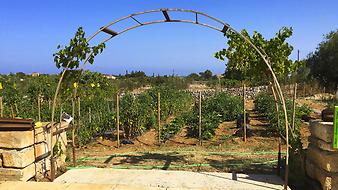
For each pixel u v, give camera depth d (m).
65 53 5.65
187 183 5.36
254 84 30.06
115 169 6.22
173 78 36.00
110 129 11.70
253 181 5.44
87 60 5.81
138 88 30.61
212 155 7.96
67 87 6.11
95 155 8.12
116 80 29.55
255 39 5.90
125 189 5.09
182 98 20.67
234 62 6.01
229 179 5.54
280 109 10.77
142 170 6.14
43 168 5.85
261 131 11.12
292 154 5.97
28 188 5.07
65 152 6.72
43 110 12.34
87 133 9.95
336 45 28.58
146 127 12.20
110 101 14.16
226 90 29.47
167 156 7.93
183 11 5.05
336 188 4.64
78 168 6.40
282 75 6.14
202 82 38.41
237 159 7.45
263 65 5.88
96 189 5.09
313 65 30.56
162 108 14.76
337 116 4.52
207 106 15.17
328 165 4.68
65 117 9.23
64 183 5.37
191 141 10.04
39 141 5.74
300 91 26.30
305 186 5.36
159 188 5.11
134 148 9.12
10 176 5.34
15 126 5.31
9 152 5.29
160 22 5.44
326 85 29.72
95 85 10.59
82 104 12.63
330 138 4.70
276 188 5.10
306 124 12.08
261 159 7.37
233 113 14.81
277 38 5.87
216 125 11.66
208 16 5.09
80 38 5.56
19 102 11.63
